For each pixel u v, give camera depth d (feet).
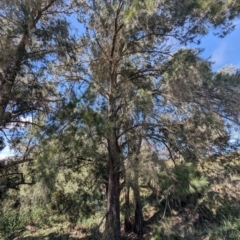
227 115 21.95
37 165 17.26
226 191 25.96
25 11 19.60
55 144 18.75
